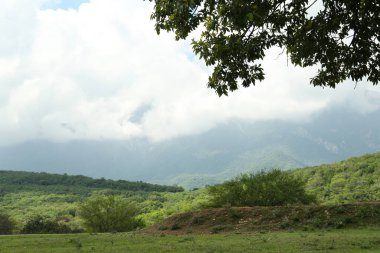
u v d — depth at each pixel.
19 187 174.25
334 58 13.20
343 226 19.64
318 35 12.49
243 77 12.71
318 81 13.80
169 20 12.07
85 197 151.50
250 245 14.51
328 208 21.84
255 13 10.54
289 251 12.81
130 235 21.64
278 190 31.14
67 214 105.75
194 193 117.88
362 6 11.88
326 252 12.42
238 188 32.16
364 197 66.38
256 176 33.56
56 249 14.76
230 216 23.30
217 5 11.17
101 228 47.47
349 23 12.52
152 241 17.20
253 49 12.31
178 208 82.31
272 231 20.14
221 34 12.23
